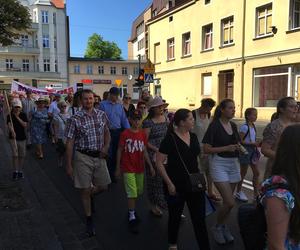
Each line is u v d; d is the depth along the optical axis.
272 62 22.73
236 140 4.80
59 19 63.97
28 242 4.77
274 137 4.76
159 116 5.89
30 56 63.53
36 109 11.77
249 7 24.48
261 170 9.13
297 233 2.04
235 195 6.75
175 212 4.29
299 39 20.86
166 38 35.53
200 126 6.44
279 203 2.00
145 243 4.86
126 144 5.57
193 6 30.72
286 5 21.61
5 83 60.62
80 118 5.11
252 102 24.62
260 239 2.18
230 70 26.73
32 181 8.28
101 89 63.69
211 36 29.03
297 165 2.05
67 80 63.75
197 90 30.55
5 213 5.91
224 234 4.86
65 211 6.18
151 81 21.22
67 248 4.68
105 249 4.67
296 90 21.56
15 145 8.34
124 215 5.99
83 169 5.10
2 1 19.73
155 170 5.71
